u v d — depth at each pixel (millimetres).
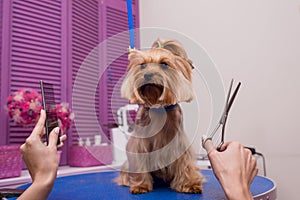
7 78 1480
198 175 961
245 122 1462
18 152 1270
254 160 686
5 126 1445
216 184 1016
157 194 886
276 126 1351
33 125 1407
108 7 1959
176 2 1908
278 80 1357
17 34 1535
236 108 1505
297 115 1281
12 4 1530
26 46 1562
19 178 1229
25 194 566
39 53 1609
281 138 1329
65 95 1697
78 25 1806
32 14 1600
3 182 1151
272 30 1397
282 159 1319
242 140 1465
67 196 870
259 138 1404
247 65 1485
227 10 1603
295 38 1310
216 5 1662
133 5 2131
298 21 1305
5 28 1487
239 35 1534
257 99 1429
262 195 796
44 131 699
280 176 1322
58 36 1708
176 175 940
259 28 1450
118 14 2012
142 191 896
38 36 1618
